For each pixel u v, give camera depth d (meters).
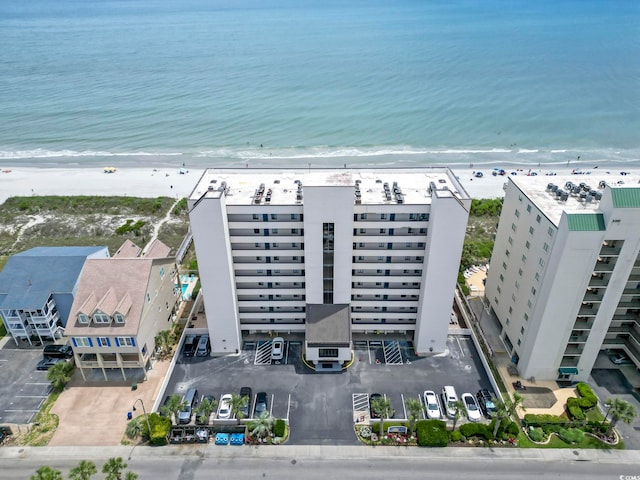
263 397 66.81
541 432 61.81
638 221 56.59
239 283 73.88
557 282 60.91
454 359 74.81
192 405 66.12
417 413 58.97
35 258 81.50
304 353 76.00
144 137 187.12
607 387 68.94
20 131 192.75
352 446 60.94
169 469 58.12
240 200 68.69
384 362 74.25
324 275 71.25
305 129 192.38
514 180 74.69
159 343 73.88
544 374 69.75
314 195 63.09
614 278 61.16
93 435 62.53
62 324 80.44
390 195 69.25
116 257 78.06
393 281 73.44
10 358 76.06
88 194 141.00
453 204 63.31
